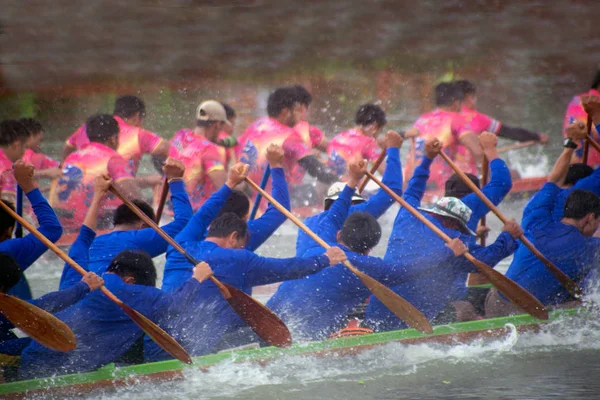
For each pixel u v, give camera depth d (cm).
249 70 5978
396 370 1766
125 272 1694
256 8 6906
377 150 3309
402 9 6894
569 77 6009
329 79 5966
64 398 1552
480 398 1609
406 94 5722
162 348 1692
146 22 6569
